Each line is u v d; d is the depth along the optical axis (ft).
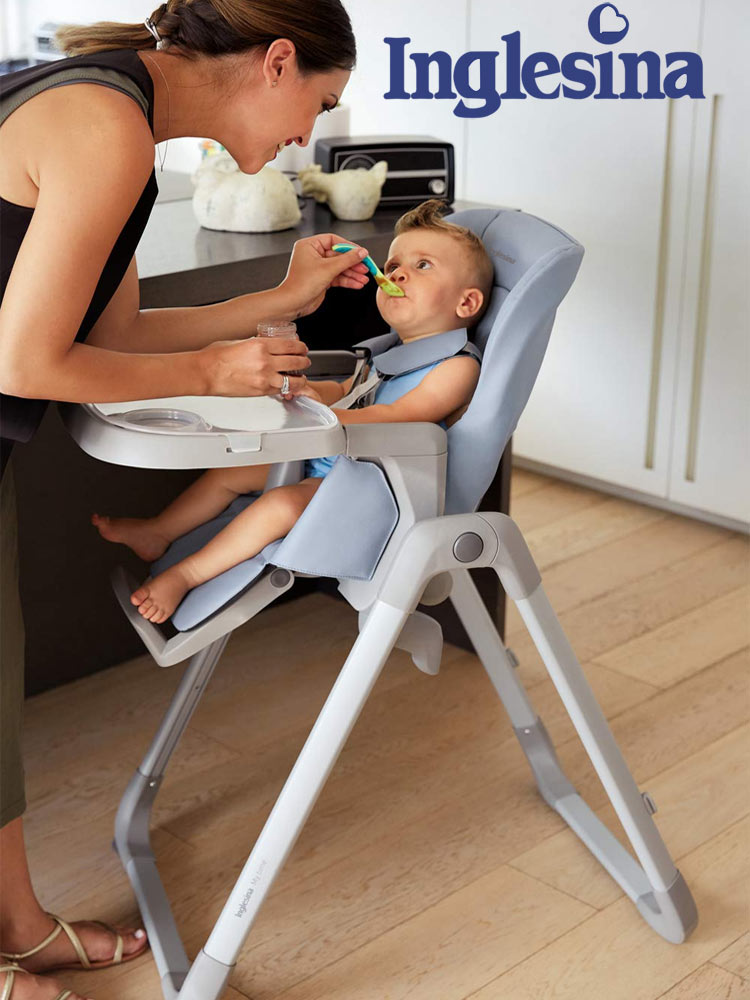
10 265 3.66
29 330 3.51
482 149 9.50
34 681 6.83
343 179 6.67
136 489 6.96
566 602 7.89
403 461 4.14
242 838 5.63
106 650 7.12
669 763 6.14
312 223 6.70
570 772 6.11
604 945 4.90
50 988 4.54
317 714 6.65
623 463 9.37
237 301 4.80
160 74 3.75
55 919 4.81
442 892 5.23
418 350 4.87
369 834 5.62
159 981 4.77
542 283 4.15
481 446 4.34
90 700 6.81
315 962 4.83
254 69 3.81
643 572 8.33
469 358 4.74
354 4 9.95
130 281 4.61
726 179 8.12
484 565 4.29
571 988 4.66
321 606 7.91
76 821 5.75
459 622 7.27
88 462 6.68
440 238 4.91
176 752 6.31
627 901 5.16
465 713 6.63
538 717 5.82
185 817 5.78
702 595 7.99
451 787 5.98
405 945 4.92
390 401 4.91
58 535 6.68
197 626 4.49
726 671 7.04
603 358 9.21
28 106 3.50
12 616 4.32
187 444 3.65
